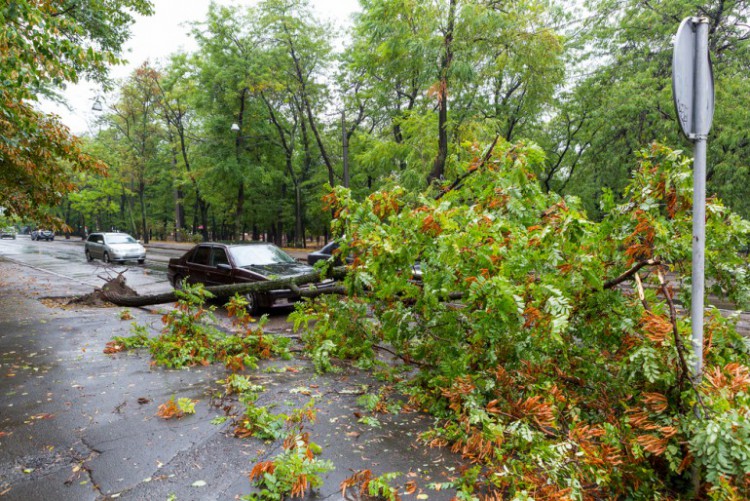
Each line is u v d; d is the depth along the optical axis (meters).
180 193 47.72
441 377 4.05
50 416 4.01
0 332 7.27
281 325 8.71
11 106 6.61
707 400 2.62
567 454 2.79
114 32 13.31
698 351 2.74
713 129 16.53
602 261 3.99
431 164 14.89
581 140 22.53
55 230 10.16
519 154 4.50
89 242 25.42
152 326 7.65
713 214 3.51
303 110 30.50
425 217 3.92
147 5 12.97
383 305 5.12
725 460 2.34
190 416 4.00
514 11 13.05
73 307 9.82
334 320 5.51
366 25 13.45
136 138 44.41
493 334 3.62
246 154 29.59
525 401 3.43
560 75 14.84
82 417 3.98
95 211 52.81
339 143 30.77
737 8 17.11
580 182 23.03
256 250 10.88
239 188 30.91
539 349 3.81
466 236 3.72
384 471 3.09
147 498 2.78
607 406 3.52
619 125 18.59
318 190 34.06
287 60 27.19
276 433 3.55
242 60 26.45
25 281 15.04
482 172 4.85
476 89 17.61
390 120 24.56
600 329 3.88
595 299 3.88
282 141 31.45
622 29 19.52
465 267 3.72
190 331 6.21
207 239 44.19
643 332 3.30
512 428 3.08
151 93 38.22
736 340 3.48
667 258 3.67
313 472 2.92
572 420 3.46
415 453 3.35
